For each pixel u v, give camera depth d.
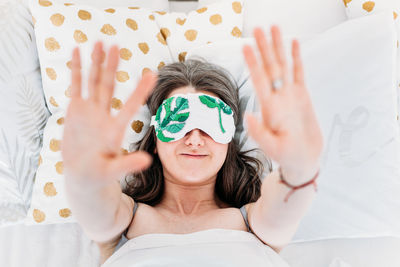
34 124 1.21
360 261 1.06
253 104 1.22
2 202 1.14
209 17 1.34
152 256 0.84
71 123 0.53
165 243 0.87
